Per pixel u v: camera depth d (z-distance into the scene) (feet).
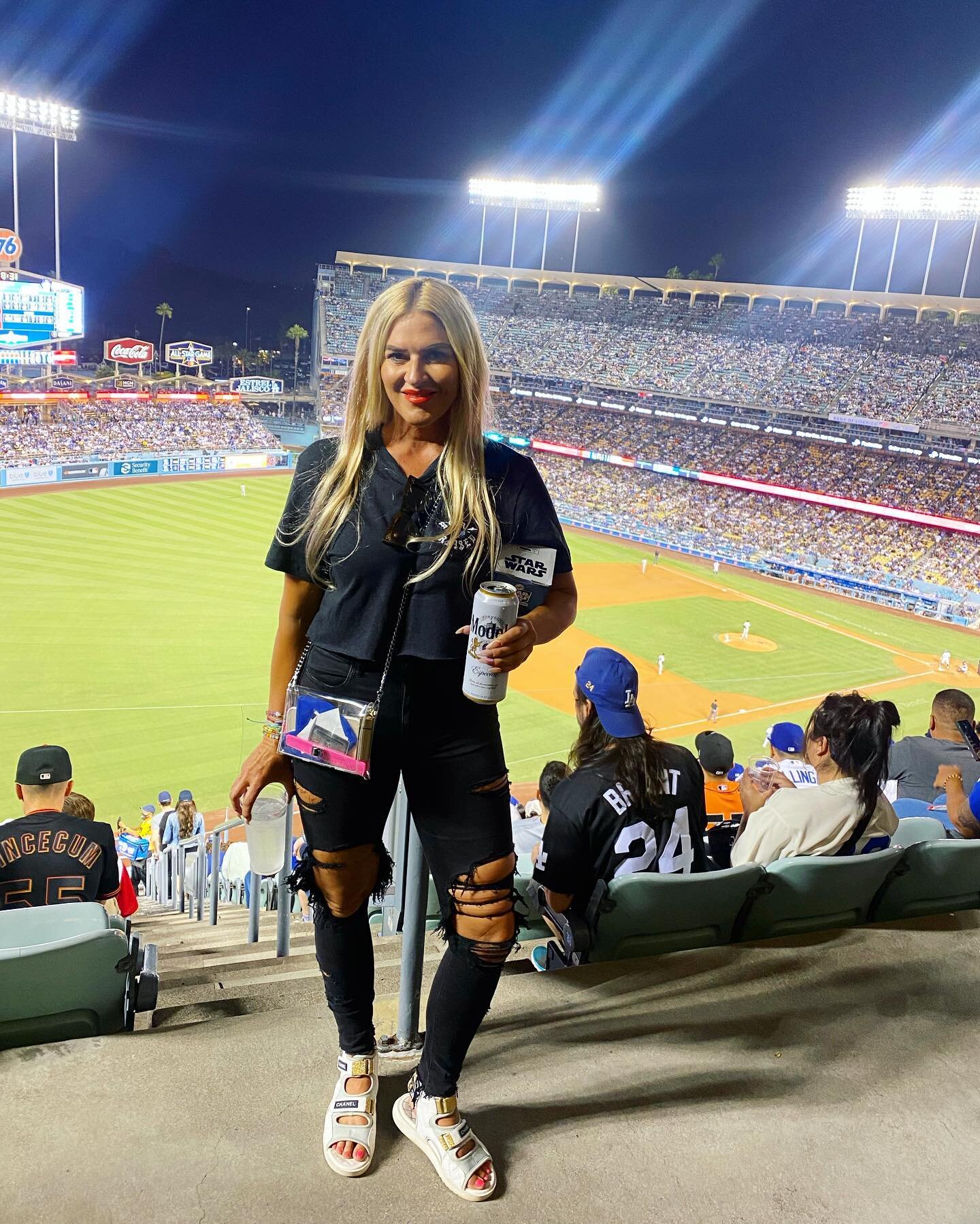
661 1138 8.56
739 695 99.35
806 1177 8.21
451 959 7.93
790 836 13.56
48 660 89.30
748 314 217.56
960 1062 10.04
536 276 244.63
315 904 8.22
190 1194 7.59
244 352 468.34
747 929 12.92
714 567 157.48
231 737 75.41
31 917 10.53
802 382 189.37
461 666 7.64
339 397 254.47
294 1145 8.19
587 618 122.42
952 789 17.24
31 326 181.47
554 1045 10.00
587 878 12.37
